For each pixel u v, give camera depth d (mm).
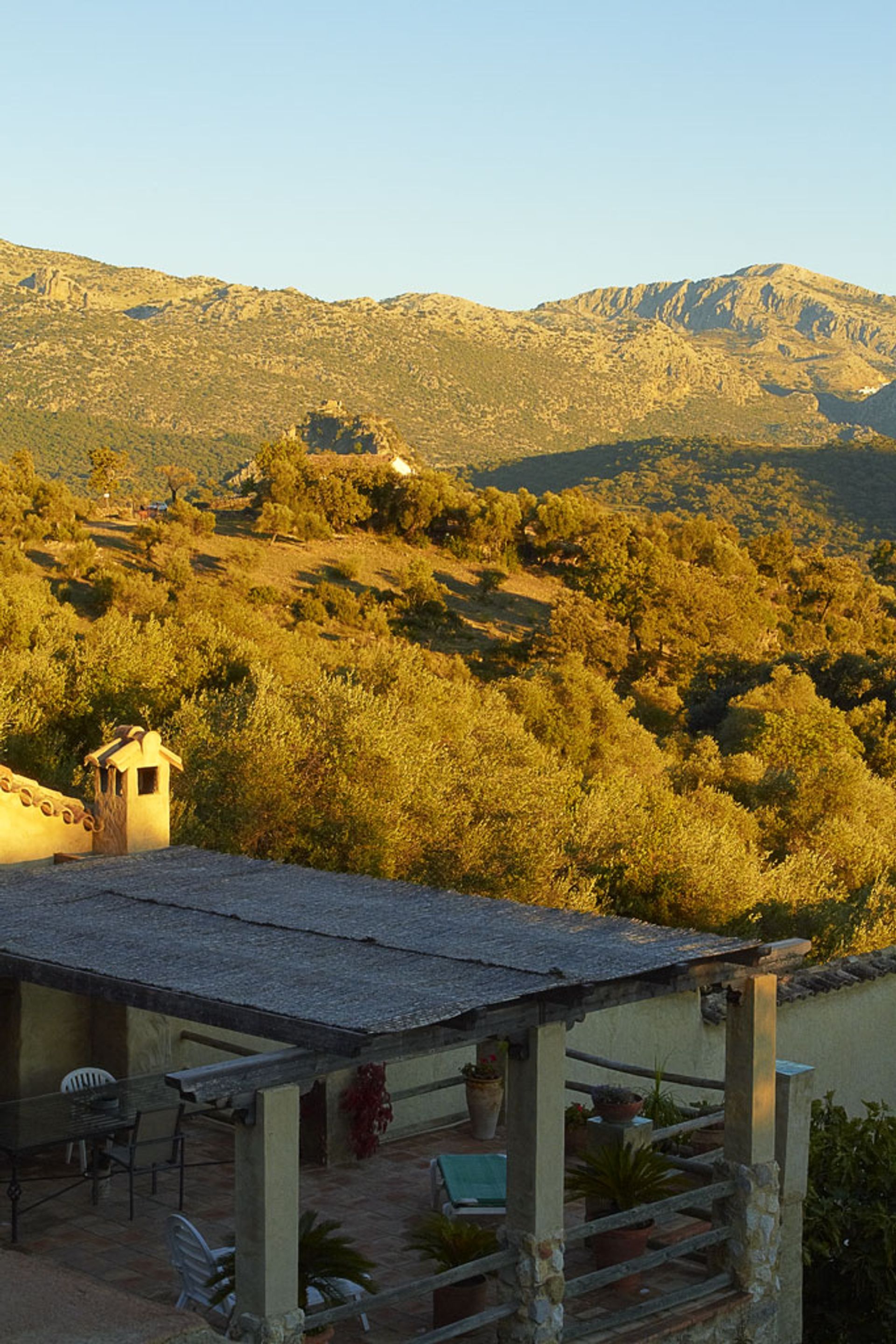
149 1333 5625
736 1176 8766
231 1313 7324
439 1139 11836
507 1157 7656
